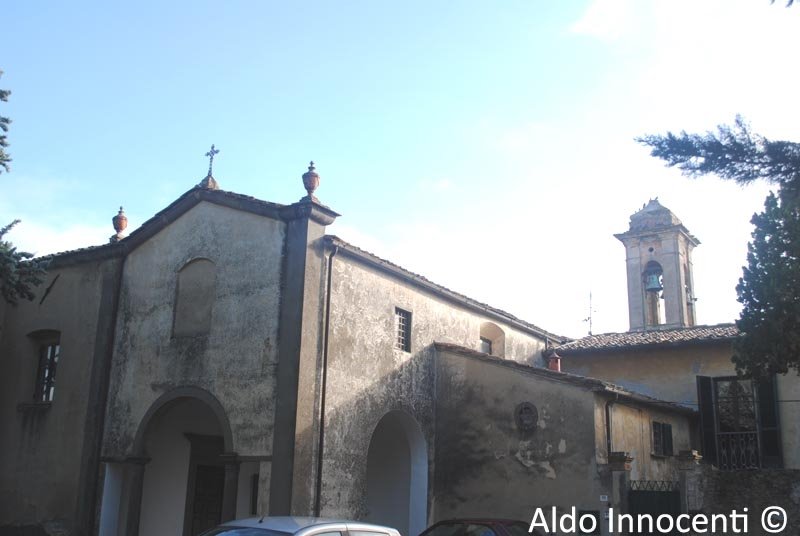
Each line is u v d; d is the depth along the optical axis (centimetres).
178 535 1802
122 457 1691
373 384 1673
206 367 1616
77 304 1898
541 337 2444
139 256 1828
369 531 912
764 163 695
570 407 1664
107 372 1773
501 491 1711
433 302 1936
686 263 2900
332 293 1597
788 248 1241
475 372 1823
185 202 1747
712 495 1483
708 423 2062
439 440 1831
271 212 1606
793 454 1944
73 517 1719
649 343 2222
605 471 1581
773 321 1237
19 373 1944
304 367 1495
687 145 706
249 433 1512
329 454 1523
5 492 1861
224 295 1638
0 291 1733
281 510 1423
